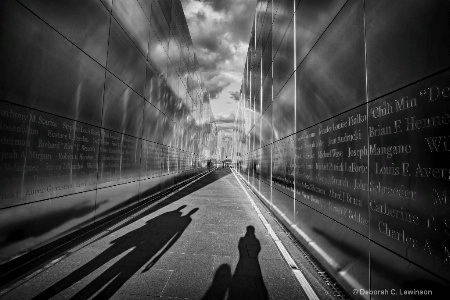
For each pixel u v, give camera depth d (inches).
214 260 159.5
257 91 488.4
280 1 284.2
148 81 385.7
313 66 175.0
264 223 256.7
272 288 124.7
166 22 479.5
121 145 297.7
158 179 454.9
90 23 221.0
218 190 562.6
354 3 119.3
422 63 75.0
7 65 137.2
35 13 156.6
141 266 148.6
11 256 140.6
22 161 149.1
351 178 118.9
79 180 211.2
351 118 120.6
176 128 597.9
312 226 170.4
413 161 78.2
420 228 74.6
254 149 528.1
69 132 196.4
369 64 105.0
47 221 171.3
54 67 176.4
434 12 70.6
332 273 133.4
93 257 161.0
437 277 67.7
